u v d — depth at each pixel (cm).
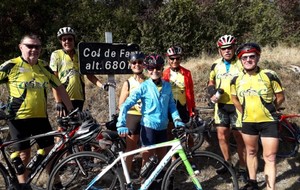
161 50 1388
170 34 1383
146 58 379
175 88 473
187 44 1380
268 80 363
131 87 414
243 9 1576
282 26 1505
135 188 389
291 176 467
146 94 375
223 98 446
